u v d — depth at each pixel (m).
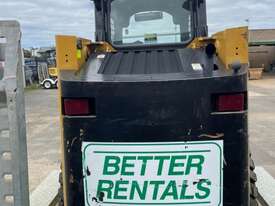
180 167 2.66
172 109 2.63
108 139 2.69
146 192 2.69
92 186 2.74
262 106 15.91
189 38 3.63
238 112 2.63
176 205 2.67
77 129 2.72
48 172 6.38
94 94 2.68
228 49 2.76
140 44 3.67
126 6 3.69
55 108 17.22
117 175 2.70
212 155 2.65
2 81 2.58
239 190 2.67
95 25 3.74
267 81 36.41
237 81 2.62
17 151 2.62
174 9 3.65
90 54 3.44
